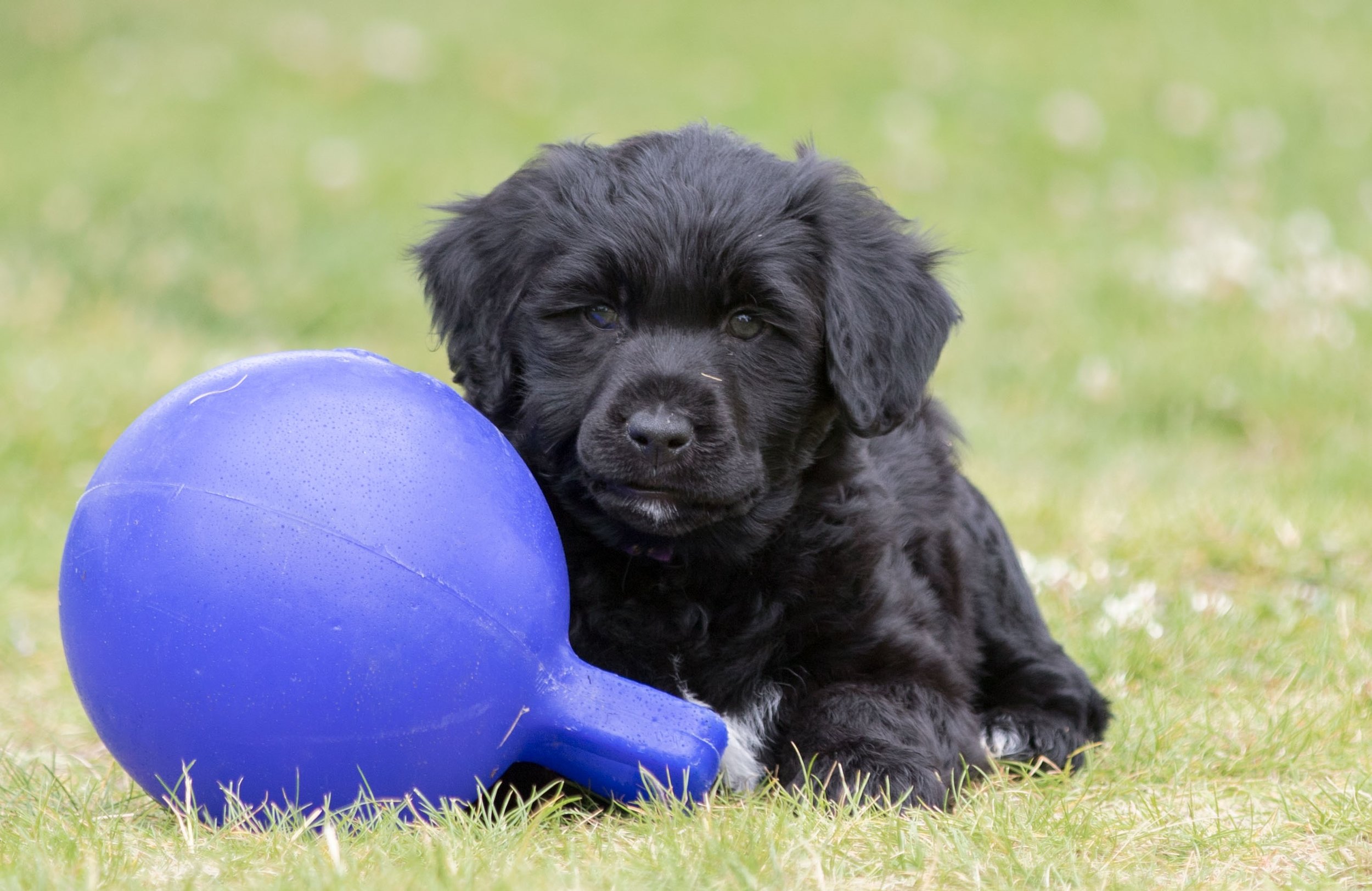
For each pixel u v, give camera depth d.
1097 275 16.14
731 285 5.01
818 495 5.38
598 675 4.42
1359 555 8.51
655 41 23.64
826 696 5.07
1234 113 21.06
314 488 3.96
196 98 20.31
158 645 3.92
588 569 5.16
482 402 5.32
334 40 22.55
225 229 16.94
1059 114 20.88
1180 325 14.91
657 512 4.81
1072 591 7.83
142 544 3.96
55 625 7.83
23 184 17.31
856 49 23.42
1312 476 11.09
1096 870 3.99
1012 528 9.20
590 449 4.79
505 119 20.45
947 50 23.30
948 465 6.36
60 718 6.39
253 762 4.00
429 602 3.98
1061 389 13.88
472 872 3.71
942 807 4.77
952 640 5.83
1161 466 11.61
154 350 13.23
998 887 3.84
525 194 5.35
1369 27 24.50
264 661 3.88
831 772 4.75
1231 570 8.52
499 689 4.14
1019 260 16.83
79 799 4.86
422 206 6.22
